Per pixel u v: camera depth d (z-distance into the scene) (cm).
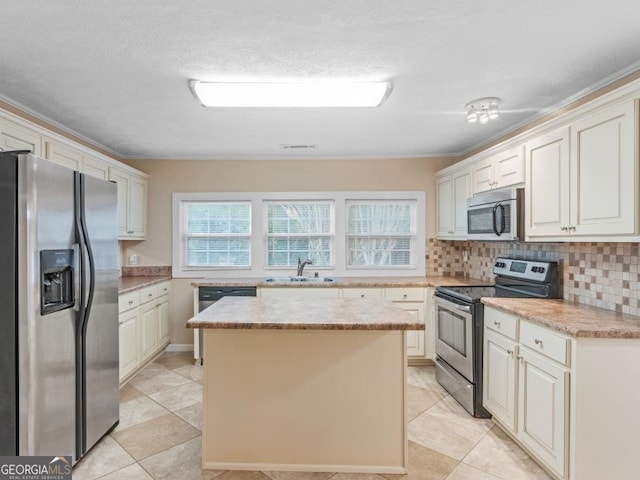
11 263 174
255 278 429
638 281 208
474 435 246
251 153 414
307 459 209
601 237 198
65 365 199
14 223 173
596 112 199
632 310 212
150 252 430
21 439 175
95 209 226
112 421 247
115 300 251
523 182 265
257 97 243
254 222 433
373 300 263
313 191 432
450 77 219
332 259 435
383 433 208
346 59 197
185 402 295
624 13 158
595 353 179
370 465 208
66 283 204
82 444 213
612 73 215
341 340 208
